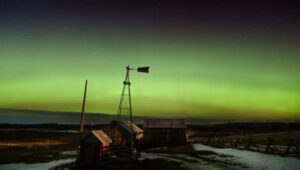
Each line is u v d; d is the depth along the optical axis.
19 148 41.78
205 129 83.75
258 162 24.72
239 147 37.00
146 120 50.25
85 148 25.61
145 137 45.50
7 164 27.58
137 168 22.61
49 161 29.31
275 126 82.75
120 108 35.94
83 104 25.98
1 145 44.91
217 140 48.25
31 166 26.31
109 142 28.52
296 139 43.62
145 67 35.16
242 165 23.62
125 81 35.84
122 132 33.38
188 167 23.12
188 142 47.25
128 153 28.66
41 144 48.81
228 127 87.81
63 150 39.91
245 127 86.00
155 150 36.69
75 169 24.12
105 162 25.39
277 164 23.44
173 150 36.16
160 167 22.91
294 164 23.22
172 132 45.38
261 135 54.75
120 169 22.34
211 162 25.75
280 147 34.62
